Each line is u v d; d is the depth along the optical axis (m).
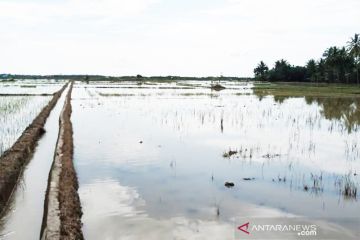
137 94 51.00
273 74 114.19
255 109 32.19
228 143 17.80
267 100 42.28
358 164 14.07
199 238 7.98
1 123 22.92
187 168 13.41
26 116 26.09
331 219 9.02
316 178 12.27
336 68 85.44
